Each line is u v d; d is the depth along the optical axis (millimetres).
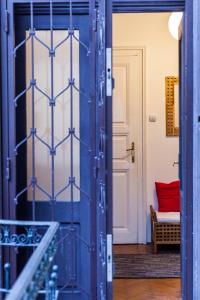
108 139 2383
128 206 5012
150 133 5055
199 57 2637
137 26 4996
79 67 2764
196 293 2680
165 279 3820
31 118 2793
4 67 2688
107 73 2357
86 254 2740
